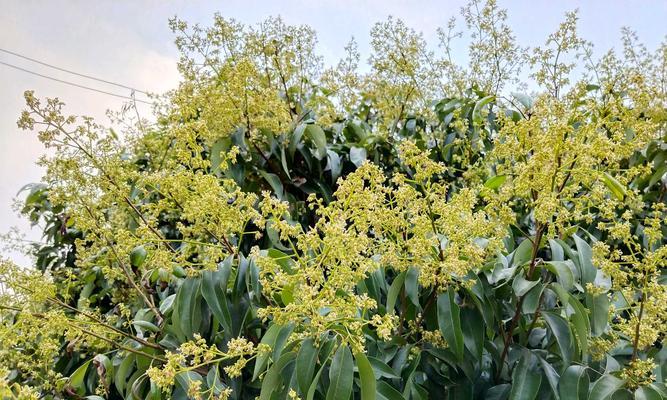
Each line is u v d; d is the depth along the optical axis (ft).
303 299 6.53
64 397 9.99
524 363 7.89
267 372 6.97
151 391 8.32
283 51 12.19
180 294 8.42
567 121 8.47
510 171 9.07
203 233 8.73
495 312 8.31
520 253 8.36
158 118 12.90
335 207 7.32
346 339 6.66
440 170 7.48
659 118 11.87
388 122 13.66
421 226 7.38
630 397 7.38
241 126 10.87
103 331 9.16
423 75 13.57
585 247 7.97
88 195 9.39
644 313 7.66
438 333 8.18
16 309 8.96
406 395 7.59
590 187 8.38
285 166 11.04
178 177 8.48
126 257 9.91
